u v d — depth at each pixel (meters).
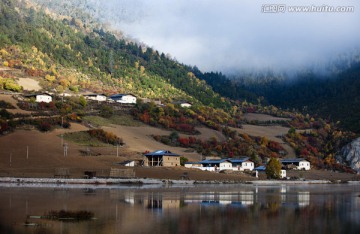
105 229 49.75
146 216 59.12
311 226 53.28
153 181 132.50
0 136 160.12
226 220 56.97
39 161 142.88
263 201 81.12
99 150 172.75
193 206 70.94
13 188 98.12
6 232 47.53
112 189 103.56
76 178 126.00
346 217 60.62
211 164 184.50
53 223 52.75
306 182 173.38
